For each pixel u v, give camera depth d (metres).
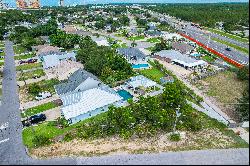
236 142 57.12
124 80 94.94
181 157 53.88
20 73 106.75
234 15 153.50
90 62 100.69
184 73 103.12
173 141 60.09
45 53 124.00
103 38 158.12
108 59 103.81
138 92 85.31
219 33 165.50
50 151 58.03
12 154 57.31
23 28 180.62
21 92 88.75
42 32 169.75
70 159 54.94
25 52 137.62
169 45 139.25
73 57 118.62
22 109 76.94
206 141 59.38
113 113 66.56
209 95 81.88
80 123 69.38
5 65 117.69
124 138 61.81
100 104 74.12
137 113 68.25
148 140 60.94
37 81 97.69
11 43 161.25
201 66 109.19
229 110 71.81
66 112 70.62
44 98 83.44
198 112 72.38
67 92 80.12
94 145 59.84
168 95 72.75
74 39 145.12
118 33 185.25
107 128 64.88
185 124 66.00
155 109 67.81
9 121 70.69
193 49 131.75
